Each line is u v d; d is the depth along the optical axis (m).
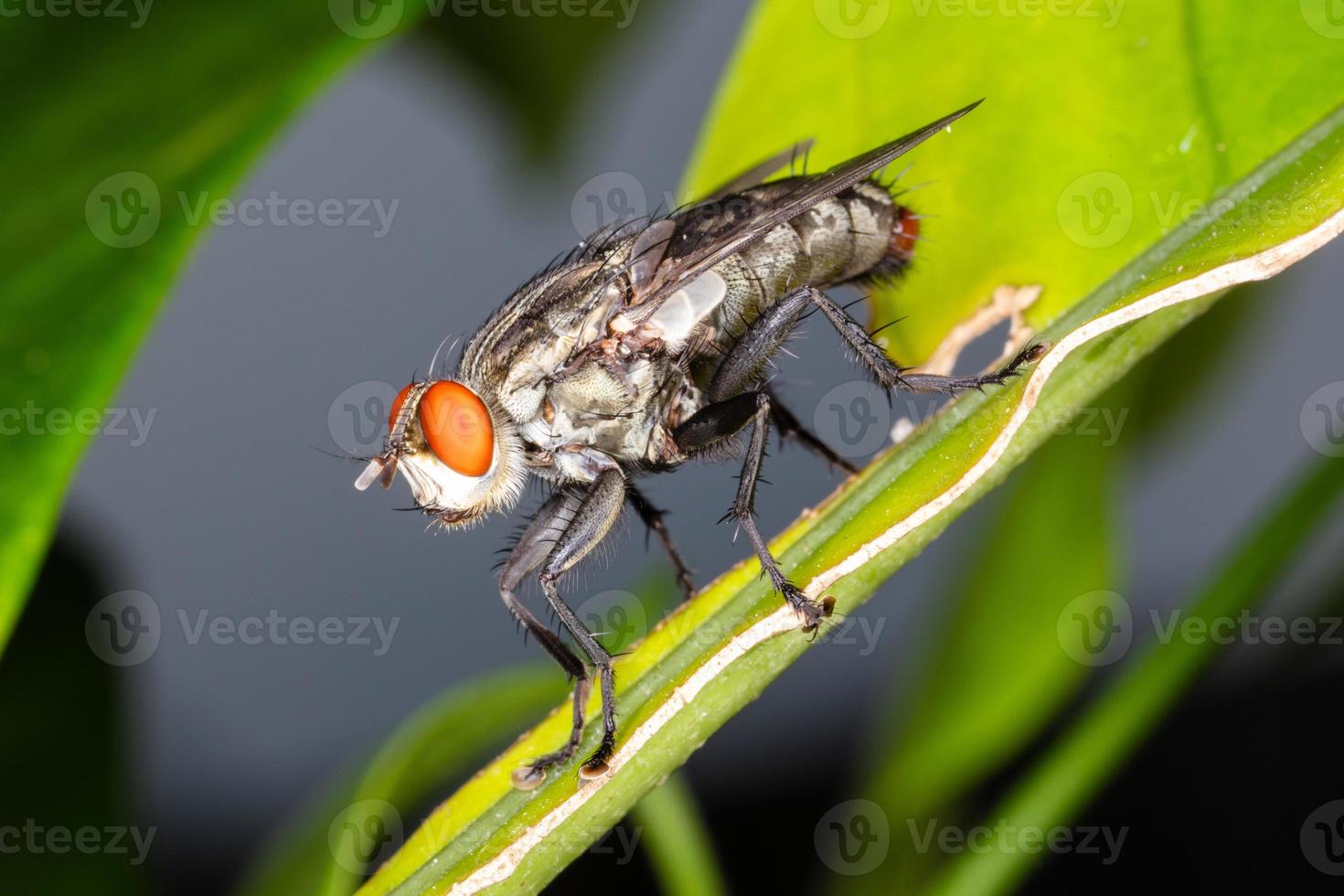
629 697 0.11
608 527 0.11
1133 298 0.10
